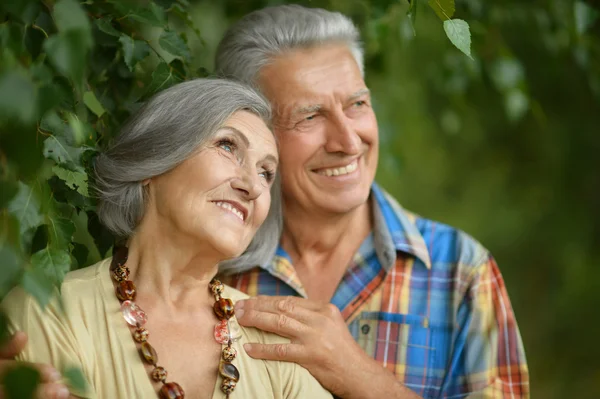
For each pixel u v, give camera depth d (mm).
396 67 6227
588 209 8461
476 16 4773
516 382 3469
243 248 2812
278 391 2865
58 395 2279
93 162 2854
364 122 3410
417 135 7301
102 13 3131
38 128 2488
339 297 3547
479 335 3477
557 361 8336
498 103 6352
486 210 8680
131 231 2832
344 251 3613
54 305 2586
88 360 2578
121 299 2703
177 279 2812
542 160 8352
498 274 3613
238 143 2779
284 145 3402
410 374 3459
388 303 3520
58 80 2525
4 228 2010
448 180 8594
